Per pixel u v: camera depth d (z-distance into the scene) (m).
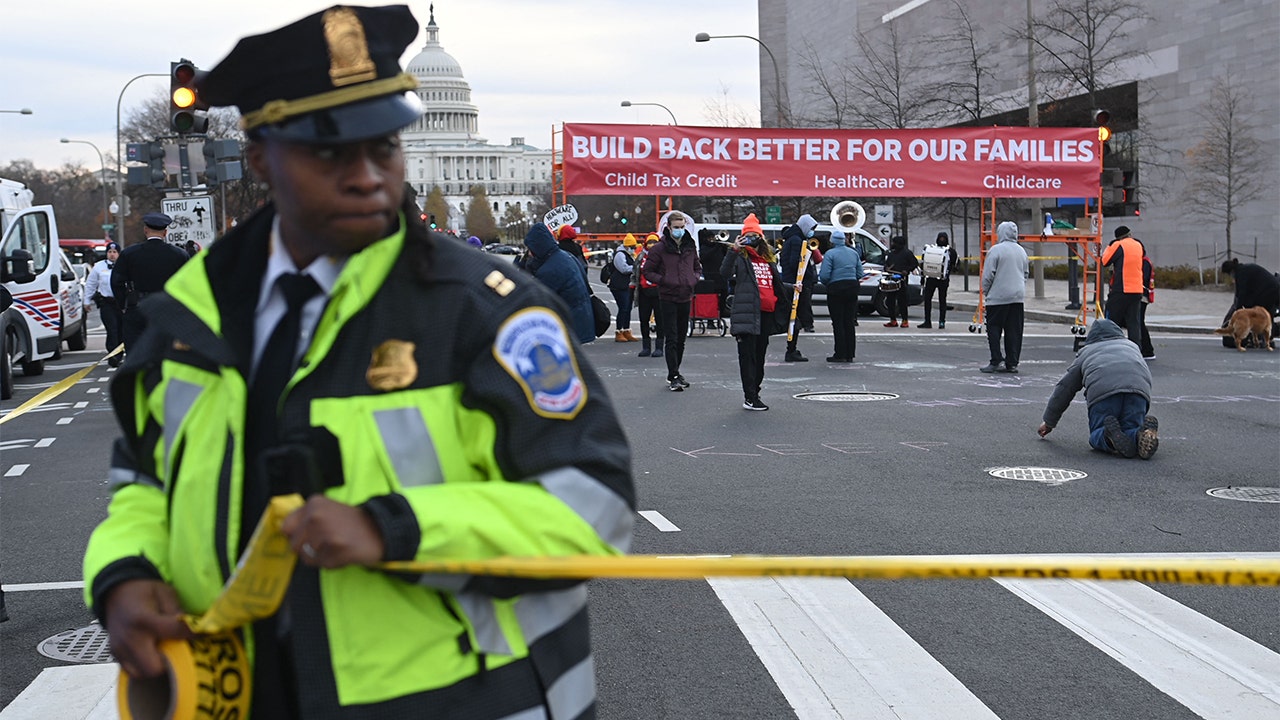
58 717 4.70
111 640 1.94
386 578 1.85
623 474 1.95
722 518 7.79
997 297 16.22
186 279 2.03
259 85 1.84
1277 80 38.19
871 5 60.22
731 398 13.81
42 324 18.44
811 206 43.50
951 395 13.95
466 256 2.00
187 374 2.00
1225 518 7.71
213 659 1.91
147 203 63.66
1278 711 4.65
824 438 10.96
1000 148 23.53
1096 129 23.50
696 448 10.50
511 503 1.84
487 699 1.89
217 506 1.95
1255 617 5.82
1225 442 10.65
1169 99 43.28
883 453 10.17
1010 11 49.03
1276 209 38.31
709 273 22.47
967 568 1.91
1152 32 43.94
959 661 5.21
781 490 8.67
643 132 23.38
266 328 2.00
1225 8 40.16
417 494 1.81
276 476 1.77
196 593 1.97
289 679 1.93
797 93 69.94
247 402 1.97
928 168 23.61
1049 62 44.38
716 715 4.63
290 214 1.90
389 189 1.90
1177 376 15.73
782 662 5.20
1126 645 5.42
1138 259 17.73
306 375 1.88
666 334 14.55
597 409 1.97
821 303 30.03
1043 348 20.05
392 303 1.92
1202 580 1.92
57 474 9.90
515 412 1.88
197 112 16.19
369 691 1.84
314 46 1.83
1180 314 27.39
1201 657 5.26
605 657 5.29
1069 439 10.84
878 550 6.92
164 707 1.97
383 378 1.89
